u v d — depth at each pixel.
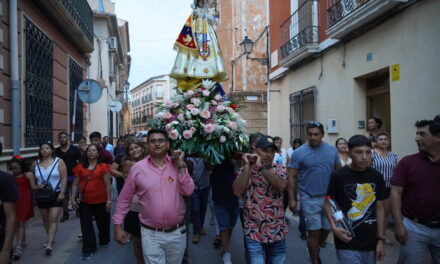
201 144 4.25
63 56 10.87
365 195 3.18
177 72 5.11
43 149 5.71
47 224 5.86
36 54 8.52
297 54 9.84
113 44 21.58
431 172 3.25
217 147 4.27
